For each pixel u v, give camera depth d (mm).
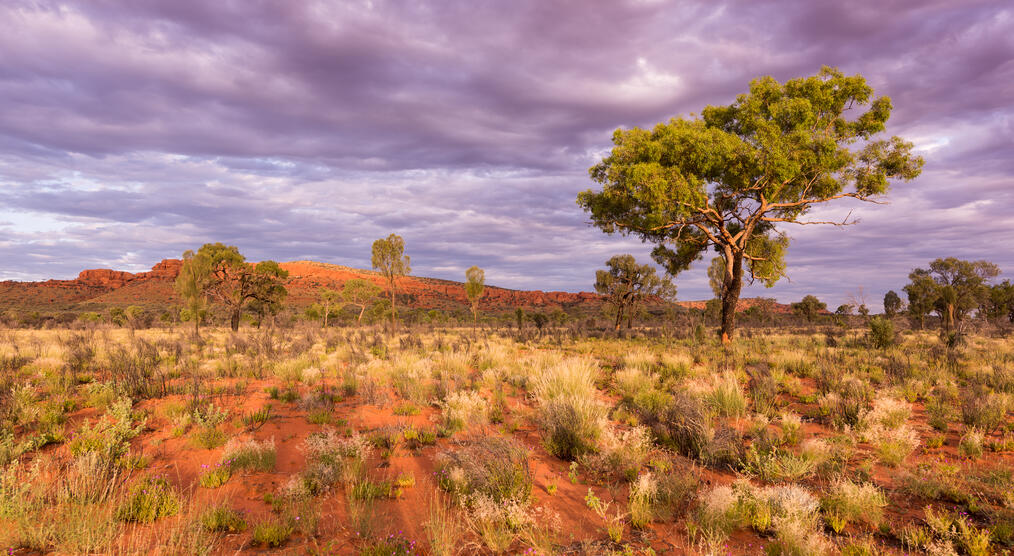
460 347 20641
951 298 47031
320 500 5254
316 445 6605
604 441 7305
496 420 9070
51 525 4086
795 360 16062
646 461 6812
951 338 20047
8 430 7105
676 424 7598
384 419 8992
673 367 14516
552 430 7496
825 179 23609
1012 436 7742
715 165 22312
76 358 14391
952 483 5664
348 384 11625
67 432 7508
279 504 5062
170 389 10750
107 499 4887
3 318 48406
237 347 20547
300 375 13305
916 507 5230
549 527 4754
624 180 22453
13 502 4375
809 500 5000
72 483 4914
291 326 48094
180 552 3906
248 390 11359
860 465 6387
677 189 21047
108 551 3756
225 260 51094
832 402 9750
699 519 4805
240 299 52312
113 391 9688
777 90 23000
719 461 6648
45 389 10133
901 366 13492
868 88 22266
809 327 41062
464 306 162875
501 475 5520
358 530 4418
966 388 11172
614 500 5504
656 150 21781
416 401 10305
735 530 4789
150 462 6289
